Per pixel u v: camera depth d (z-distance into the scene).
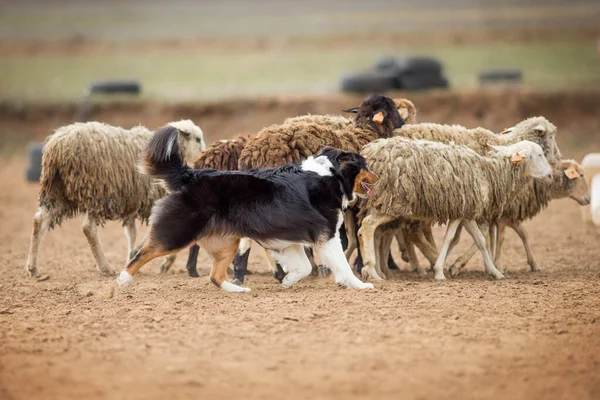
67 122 40.28
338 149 13.22
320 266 14.91
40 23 79.50
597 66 49.62
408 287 13.36
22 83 48.16
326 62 55.03
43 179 14.97
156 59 59.22
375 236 14.60
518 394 8.46
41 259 17.58
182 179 12.39
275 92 41.97
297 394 8.38
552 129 16.17
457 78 46.09
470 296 12.54
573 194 16.47
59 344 10.16
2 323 11.31
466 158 14.14
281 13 86.19
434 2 90.50
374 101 15.27
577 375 9.00
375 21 76.94
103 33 72.81
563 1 87.50
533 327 10.76
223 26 76.38
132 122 39.00
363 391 8.46
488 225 15.49
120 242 20.22
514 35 65.19
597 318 11.22
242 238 13.34
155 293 13.19
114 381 8.80
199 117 39.62
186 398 8.31
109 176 14.84
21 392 8.54
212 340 10.20
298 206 12.55
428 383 8.70
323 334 10.41
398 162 13.80
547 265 16.84
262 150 13.99
